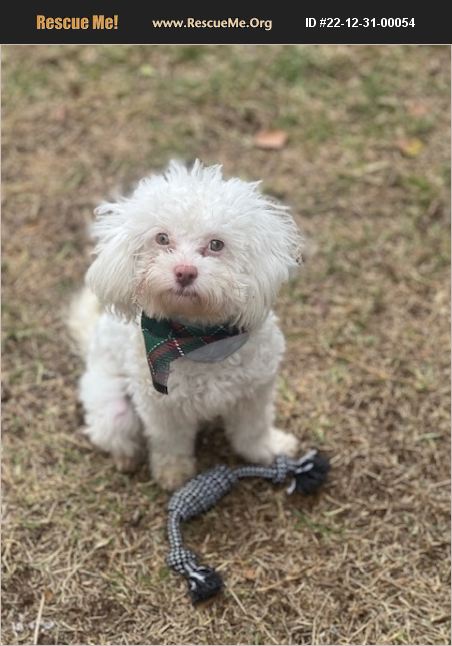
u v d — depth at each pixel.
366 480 1.09
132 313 0.92
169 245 0.84
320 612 0.97
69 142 1.54
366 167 1.48
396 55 1.68
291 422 1.16
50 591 0.99
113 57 1.69
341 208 1.42
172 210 0.83
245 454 1.10
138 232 0.86
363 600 0.98
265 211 0.89
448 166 1.48
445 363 1.21
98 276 0.91
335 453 1.12
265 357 0.96
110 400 1.06
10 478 1.10
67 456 1.12
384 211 1.42
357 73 1.65
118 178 1.48
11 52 1.69
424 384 1.18
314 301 1.29
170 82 1.65
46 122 1.57
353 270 1.33
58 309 1.29
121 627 0.96
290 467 1.07
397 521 1.05
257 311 0.88
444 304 1.28
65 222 1.41
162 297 0.83
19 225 1.41
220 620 0.97
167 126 1.57
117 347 1.02
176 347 0.90
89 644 0.95
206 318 0.87
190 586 0.98
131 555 1.03
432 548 1.02
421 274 1.33
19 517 1.06
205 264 0.82
